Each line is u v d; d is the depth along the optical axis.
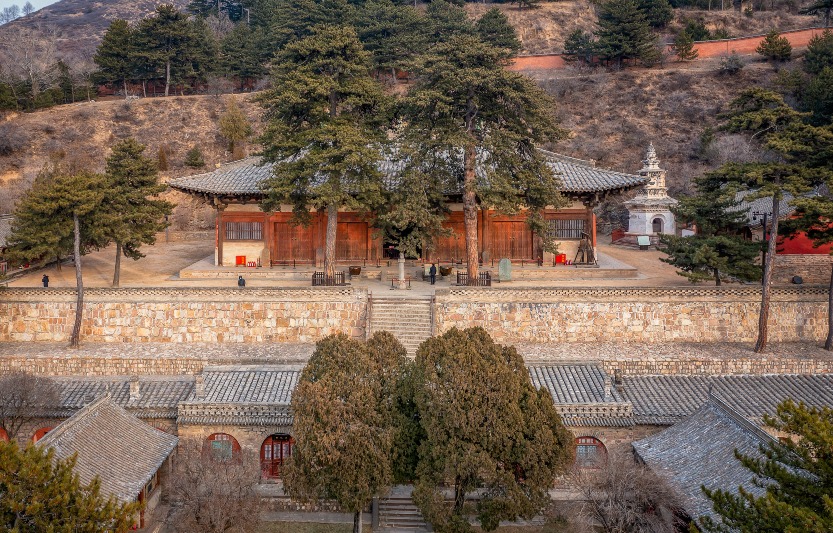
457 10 116.31
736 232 52.06
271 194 51.28
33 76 117.38
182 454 37.31
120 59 117.94
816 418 21.20
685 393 39.62
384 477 31.78
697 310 48.38
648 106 113.19
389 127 54.00
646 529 29.64
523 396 32.66
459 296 48.41
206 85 126.38
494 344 33.62
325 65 52.25
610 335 48.44
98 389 40.38
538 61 127.50
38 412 38.03
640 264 65.38
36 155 104.31
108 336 48.84
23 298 48.84
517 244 61.31
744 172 45.47
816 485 21.27
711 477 31.00
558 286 50.25
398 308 49.03
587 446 38.00
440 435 31.55
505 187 48.66
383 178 57.03
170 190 97.81
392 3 116.19
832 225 48.12
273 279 57.34
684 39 121.38
